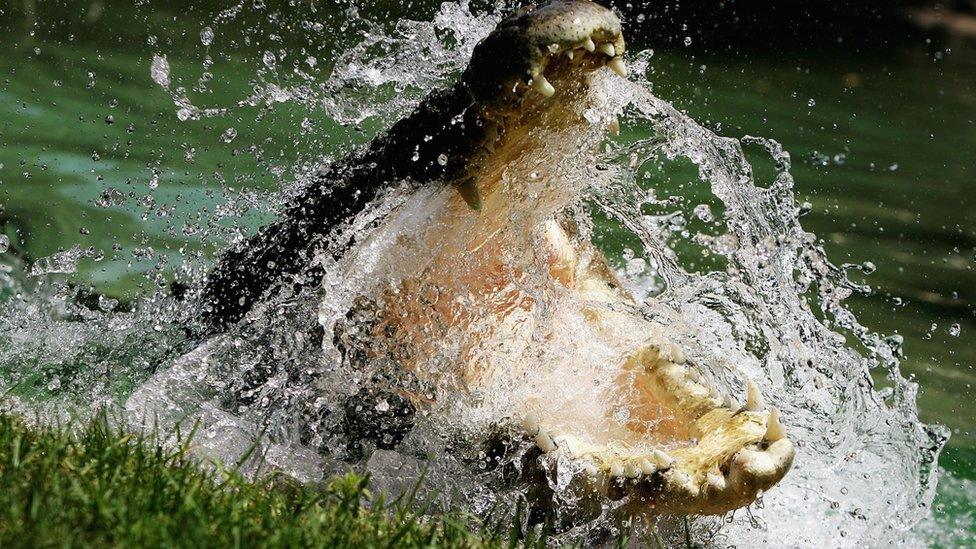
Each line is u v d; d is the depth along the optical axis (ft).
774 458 39.45
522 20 41.19
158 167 106.52
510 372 47.70
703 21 193.57
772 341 58.70
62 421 48.60
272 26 156.25
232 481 39.50
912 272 102.63
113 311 70.49
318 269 51.47
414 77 59.47
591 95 43.96
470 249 48.14
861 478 53.67
